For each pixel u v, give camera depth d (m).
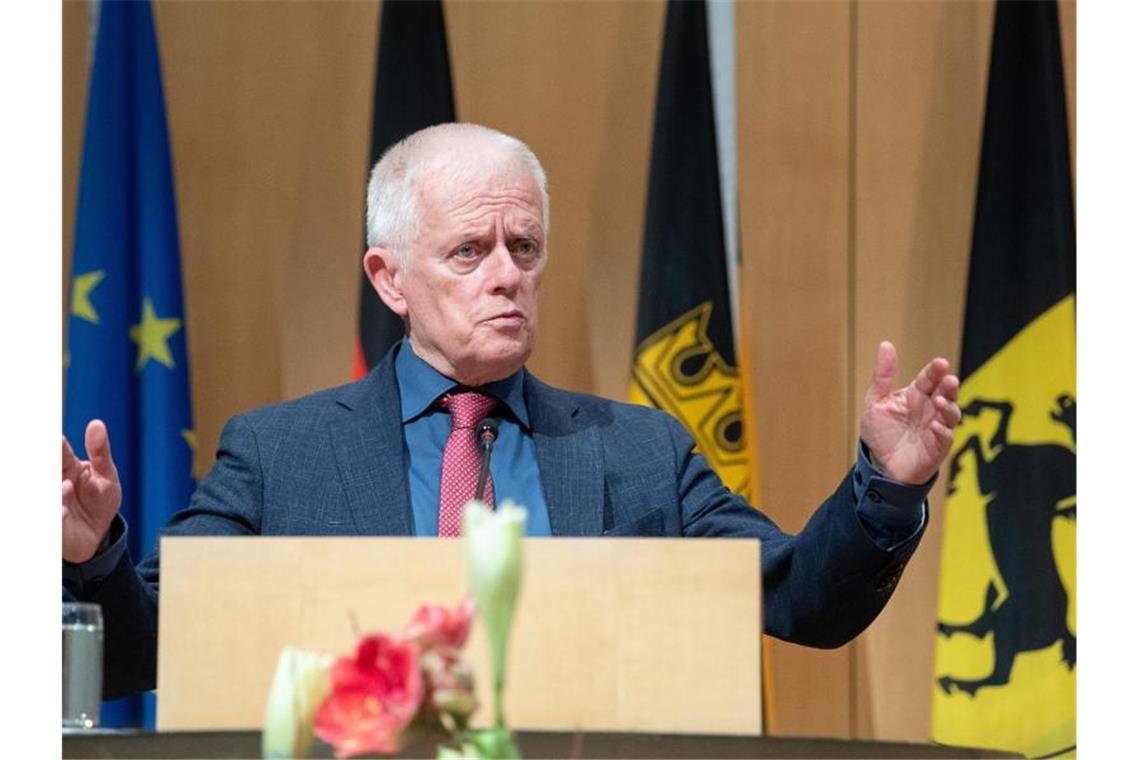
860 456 6.12
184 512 6.72
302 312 11.72
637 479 6.84
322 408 6.95
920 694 11.75
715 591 4.56
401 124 10.79
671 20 11.08
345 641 4.58
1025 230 11.03
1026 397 10.97
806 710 11.79
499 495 6.70
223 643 4.59
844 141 12.02
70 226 11.45
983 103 12.03
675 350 10.83
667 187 10.95
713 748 4.45
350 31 11.89
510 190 7.02
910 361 11.92
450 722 3.34
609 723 4.50
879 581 6.23
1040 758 10.77
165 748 4.44
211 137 11.80
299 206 11.79
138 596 5.87
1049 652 10.81
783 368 11.89
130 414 10.91
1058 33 11.16
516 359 6.88
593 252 11.80
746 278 11.93
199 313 11.71
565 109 11.93
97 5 11.64
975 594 10.95
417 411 6.95
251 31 11.87
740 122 12.00
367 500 6.61
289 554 4.62
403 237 7.10
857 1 12.09
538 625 4.53
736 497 6.99
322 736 3.21
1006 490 10.95
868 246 11.97
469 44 11.97
